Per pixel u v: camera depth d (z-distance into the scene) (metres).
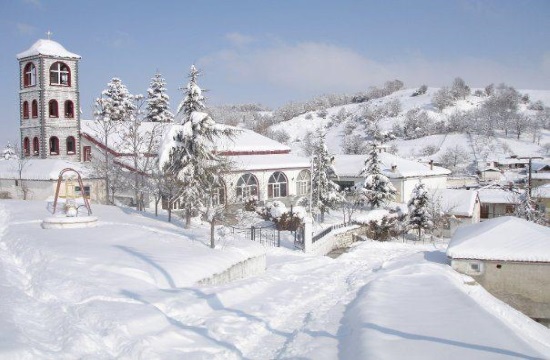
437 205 43.25
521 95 179.25
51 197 38.91
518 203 44.00
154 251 19.30
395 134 135.50
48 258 16.67
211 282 17.77
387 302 15.68
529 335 15.75
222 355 10.62
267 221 39.91
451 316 13.72
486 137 123.06
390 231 41.56
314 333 12.74
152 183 35.59
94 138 43.72
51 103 43.75
